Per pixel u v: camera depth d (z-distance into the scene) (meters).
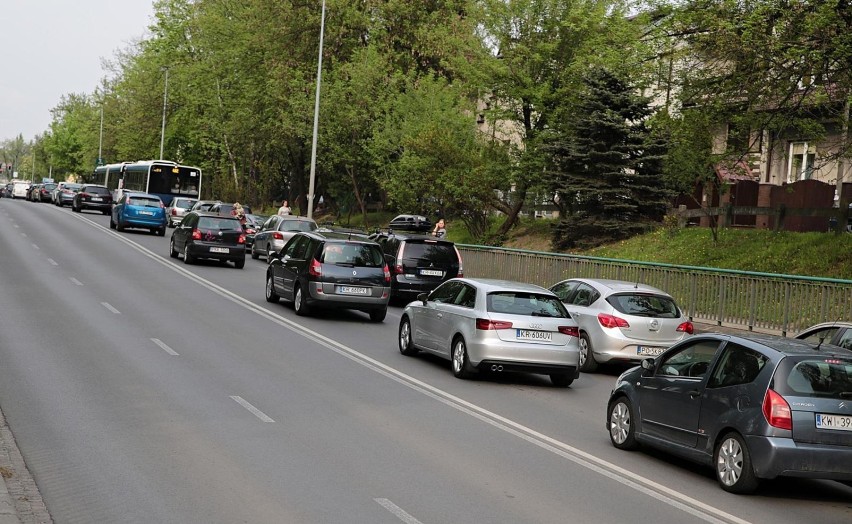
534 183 37.84
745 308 20.22
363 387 13.08
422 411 11.67
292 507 7.24
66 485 7.55
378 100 47.47
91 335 15.90
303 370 14.10
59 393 11.22
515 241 39.31
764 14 20.58
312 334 18.38
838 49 19.34
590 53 35.97
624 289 16.48
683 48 23.36
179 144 83.00
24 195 102.31
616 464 9.64
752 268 24.66
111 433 9.42
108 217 58.22
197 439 9.38
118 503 7.13
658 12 22.83
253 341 16.73
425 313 15.91
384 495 7.75
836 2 18.98
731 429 8.87
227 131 62.09
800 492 9.07
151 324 17.77
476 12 38.62
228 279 28.09
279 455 8.93
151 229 45.19
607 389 14.80
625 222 32.34
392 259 25.30
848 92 21.30
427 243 25.23
